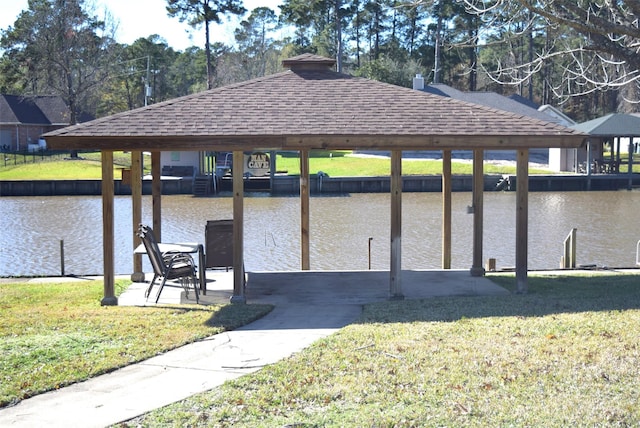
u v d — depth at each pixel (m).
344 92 12.05
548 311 9.77
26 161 53.19
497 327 8.86
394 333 8.73
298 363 7.68
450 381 7.01
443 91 58.09
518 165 11.37
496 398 6.59
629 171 47.06
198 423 6.21
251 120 11.02
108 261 11.05
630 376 7.05
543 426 6.02
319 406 6.55
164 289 12.27
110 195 11.05
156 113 11.17
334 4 62.03
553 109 57.06
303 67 12.83
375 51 80.19
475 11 13.81
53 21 56.12
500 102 57.91
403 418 6.20
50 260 22.44
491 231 27.83
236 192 10.97
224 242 12.15
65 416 6.39
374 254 22.62
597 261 21.22
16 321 9.64
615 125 46.94
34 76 60.19
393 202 11.23
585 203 39.47
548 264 20.62
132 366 7.76
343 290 12.14
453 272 13.90
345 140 10.71
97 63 58.91
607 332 8.47
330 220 31.95
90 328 9.23
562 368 7.28
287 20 61.62
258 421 6.23
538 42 53.12
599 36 11.93
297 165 54.22
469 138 10.89
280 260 21.66
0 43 58.97
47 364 7.71
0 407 6.62
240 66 84.38
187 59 93.38
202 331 9.07
